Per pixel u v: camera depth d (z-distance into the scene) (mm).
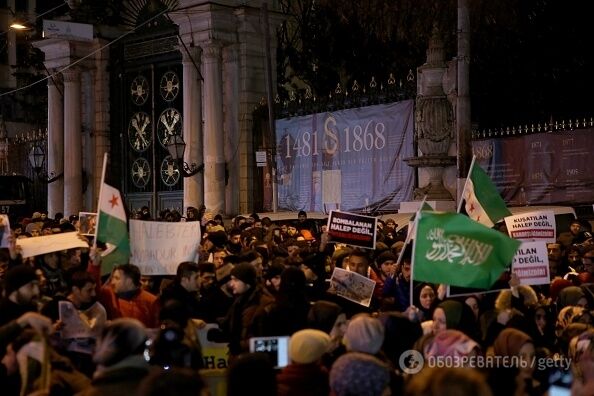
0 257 11352
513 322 9008
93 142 33094
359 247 13023
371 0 28016
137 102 32094
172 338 7281
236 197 28609
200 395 4598
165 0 31125
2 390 6863
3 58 47531
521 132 22812
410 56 28453
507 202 22656
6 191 32281
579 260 14500
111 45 32812
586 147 21344
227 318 9523
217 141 28250
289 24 29688
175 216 23391
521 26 26625
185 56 28828
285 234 18609
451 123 23047
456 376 3930
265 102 28156
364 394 5906
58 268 12344
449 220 8820
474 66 25703
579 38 26797
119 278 9727
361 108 25688
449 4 26766
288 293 8938
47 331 7109
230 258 11250
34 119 41312
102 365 6047
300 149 27281
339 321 8328
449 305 8703
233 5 28391
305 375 6770
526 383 7152
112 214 10008
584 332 7844
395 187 24734
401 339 8133
